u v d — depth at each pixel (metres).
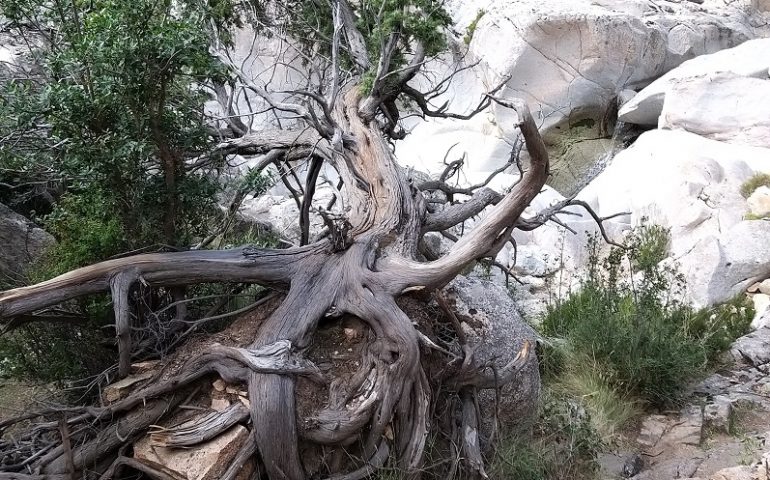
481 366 4.64
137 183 4.92
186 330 4.75
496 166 12.40
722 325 6.97
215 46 6.46
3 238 6.05
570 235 9.15
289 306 4.33
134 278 4.23
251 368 3.92
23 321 4.32
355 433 3.97
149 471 3.84
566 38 11.98
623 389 5.97
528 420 5.27
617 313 6.49
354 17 7.53
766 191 8.68
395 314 4.21
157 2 4.86
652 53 12.42
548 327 7.05
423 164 12.66
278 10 7.88
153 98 4.77
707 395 6.03
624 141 12.41
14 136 5.09
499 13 12.25
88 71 4.61
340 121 6.04
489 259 7.38
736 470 4.62
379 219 5.09
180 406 4.09
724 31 13.39
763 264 7.64
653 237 8.68
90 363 4.78
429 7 6.69
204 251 4.48
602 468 5.09
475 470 4.40
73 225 4.87
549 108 12.47
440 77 13.11
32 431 4.31
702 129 10.54
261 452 3.84
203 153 5.78
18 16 5.33
